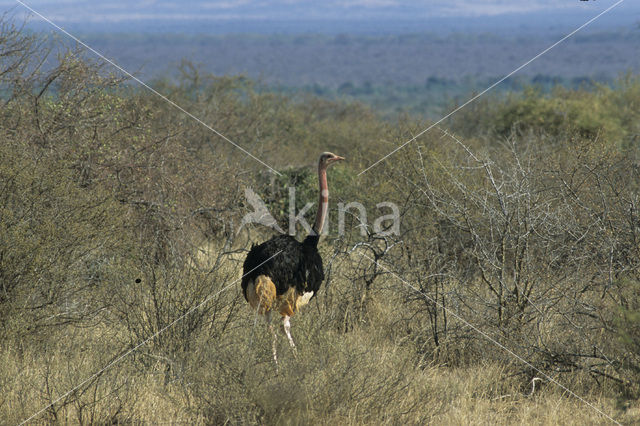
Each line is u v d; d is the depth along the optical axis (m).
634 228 23.27
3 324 23.36
